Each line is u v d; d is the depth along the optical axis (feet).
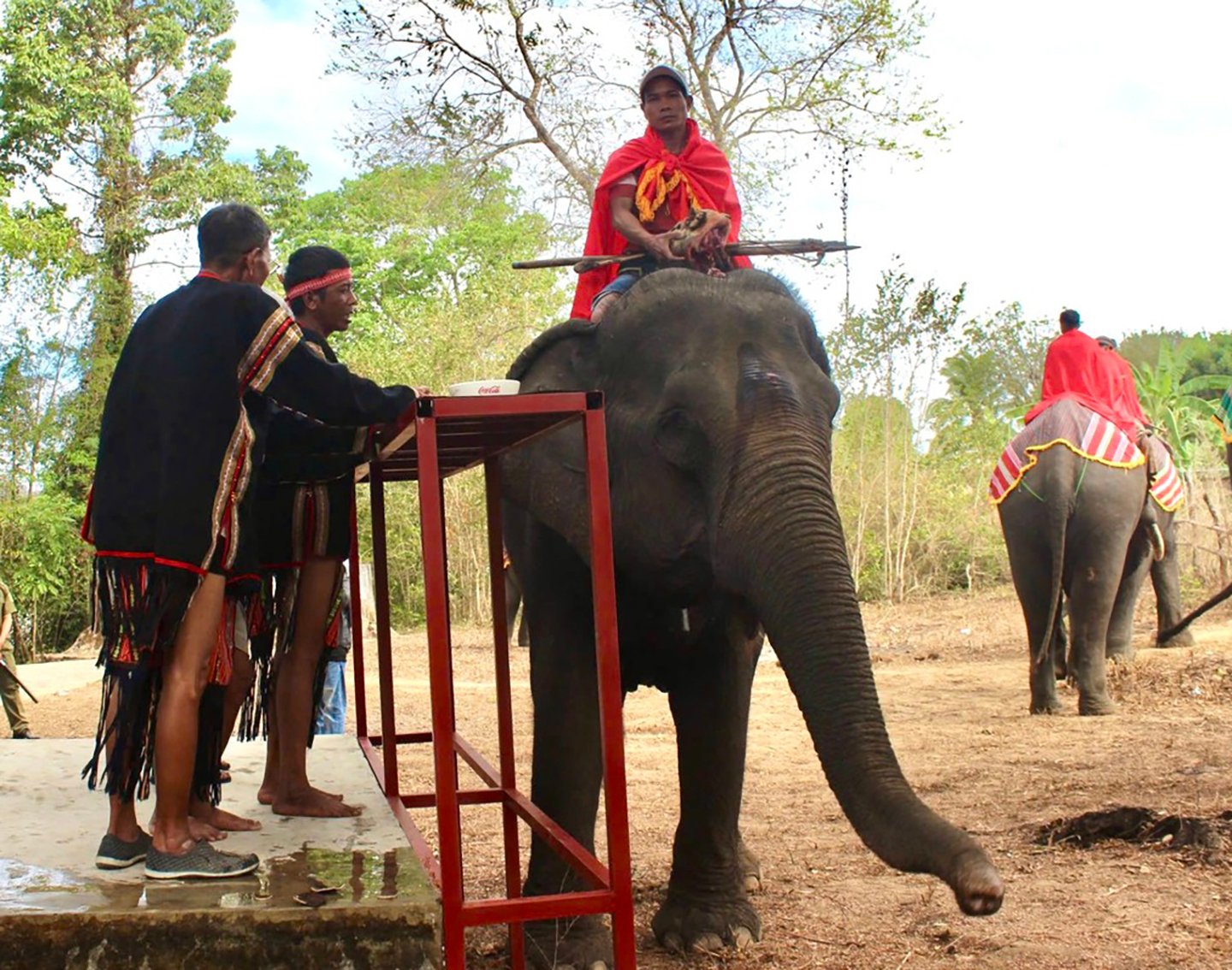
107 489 11.09
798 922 15.85
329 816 13.79
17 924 9.29
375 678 48.21
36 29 86.74
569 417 11.28
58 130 85.66
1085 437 32.58
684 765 15.72
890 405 69.46
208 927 9.45
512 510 17.26
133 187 90.22
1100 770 23.95
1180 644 43.37
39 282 76.33
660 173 17.62
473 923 10.27
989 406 84.53
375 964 9.61
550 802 14.99
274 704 14.70
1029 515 32.76
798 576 11.59
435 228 118.93
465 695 41.45
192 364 10.94
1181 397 73.67
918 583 74.74
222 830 12.71
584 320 15.75
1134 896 15.76
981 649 49.42
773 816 22.24
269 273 12.50
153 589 10.61
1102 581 31.96
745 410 12.92
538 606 15.52
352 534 15.64
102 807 14.07
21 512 73.41
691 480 13.43
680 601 14.26
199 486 10.75
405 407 11.69
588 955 14.38
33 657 73.05
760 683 42.16
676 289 14.58
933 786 23.59
